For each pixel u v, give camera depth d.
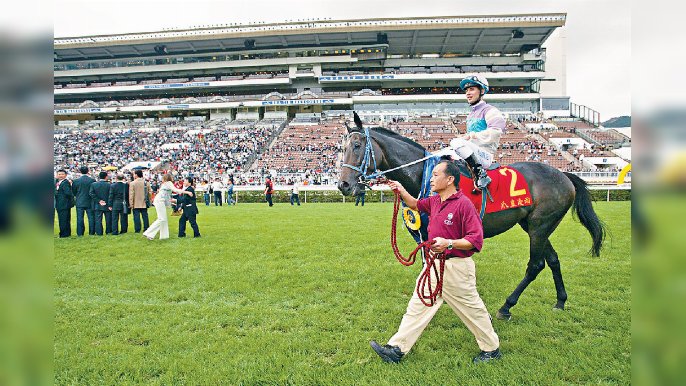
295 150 39.72
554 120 46.94
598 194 21.77
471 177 4.26
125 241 9.80
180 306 5.04
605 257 7.41
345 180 4.39
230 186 24.12
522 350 3.72
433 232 3.48
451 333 4.10
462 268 3.38
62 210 10.48
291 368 3.43
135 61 55.81
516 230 10.62
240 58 54.75
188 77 55.41
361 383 3.16
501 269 6.59
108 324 4.48
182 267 7.07
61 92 51.75
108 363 3.55
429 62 53.69
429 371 3.33
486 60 53.38
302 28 49.91
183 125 48.28
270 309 4.88
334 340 3.98
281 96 48.94
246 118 49.81
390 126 43.84
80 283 6.11
